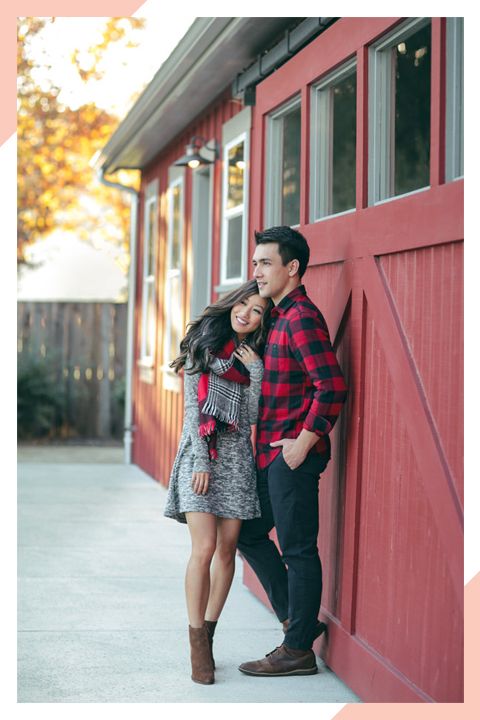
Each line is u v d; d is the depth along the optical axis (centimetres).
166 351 953
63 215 1864
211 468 380
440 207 299
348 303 387
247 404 388
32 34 1572
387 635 339
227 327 386
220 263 729
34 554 616
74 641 430
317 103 458
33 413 1345
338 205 509
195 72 668
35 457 1186
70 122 1656
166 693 364
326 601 407
